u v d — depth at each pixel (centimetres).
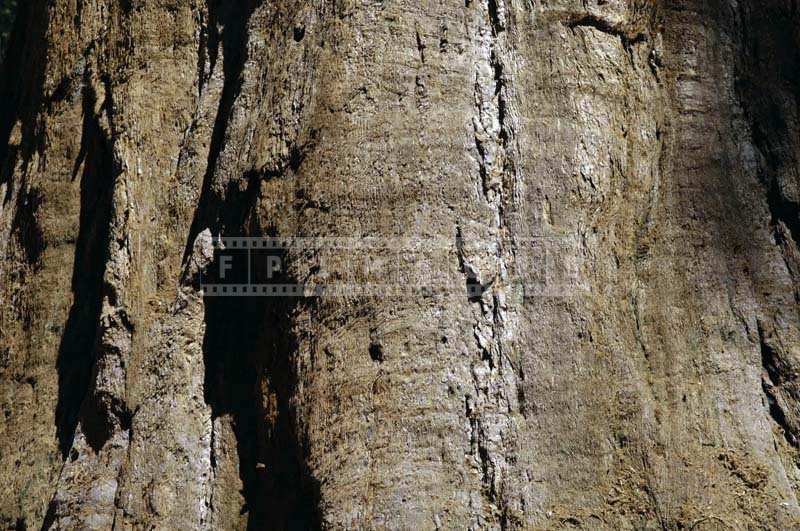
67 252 559
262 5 491
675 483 439
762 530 439
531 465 426
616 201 466
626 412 443
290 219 450
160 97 534
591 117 467
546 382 436
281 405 448
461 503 417
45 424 539
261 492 451
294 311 443
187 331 474
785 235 505
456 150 446
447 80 452
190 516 456
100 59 564
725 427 458
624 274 462
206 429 466
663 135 487
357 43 454
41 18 624
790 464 469
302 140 452
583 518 425
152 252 509
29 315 561
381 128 445
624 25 484
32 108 606
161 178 522
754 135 512
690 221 482
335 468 422
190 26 540
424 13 458
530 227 448
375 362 428
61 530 469
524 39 466
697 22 504
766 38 524
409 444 419
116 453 480
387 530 411
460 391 426
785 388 479
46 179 569
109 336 499
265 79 476
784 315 488
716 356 469
